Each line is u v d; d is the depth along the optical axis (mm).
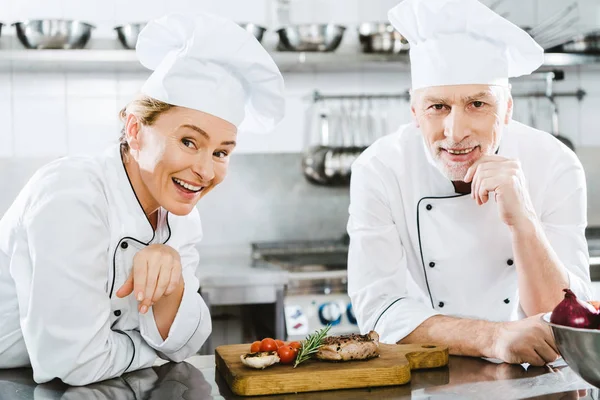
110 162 1352
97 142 3600
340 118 3748
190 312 1338
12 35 3312
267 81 1300
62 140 3570
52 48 3148
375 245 1700
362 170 1752
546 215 1714
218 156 1282
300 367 1235
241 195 3764
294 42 3297
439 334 1454
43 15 3521
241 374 1190
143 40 1287
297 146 3781
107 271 1331
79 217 1240
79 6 3553
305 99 3758
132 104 1271
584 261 1657
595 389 1181
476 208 1681
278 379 1186
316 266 3172
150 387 1233
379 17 3803
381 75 3803
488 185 1479
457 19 1447
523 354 1319
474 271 1715
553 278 1490
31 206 1252
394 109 3805
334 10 3768
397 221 1749
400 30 1560
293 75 3748
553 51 3512
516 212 1475
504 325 1398
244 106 1312
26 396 1183
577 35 3473
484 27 1447
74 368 1225
